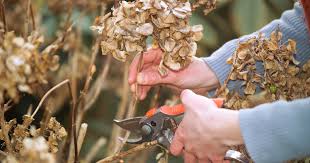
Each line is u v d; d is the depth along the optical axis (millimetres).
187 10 792
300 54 952
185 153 841
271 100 888
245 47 866
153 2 779
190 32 807
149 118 855
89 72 899
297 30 953
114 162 958
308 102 756
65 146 927
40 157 676
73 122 859
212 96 981
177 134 814
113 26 798
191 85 945
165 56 818
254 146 754
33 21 920
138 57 907
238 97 898
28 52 678
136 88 907
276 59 878
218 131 773
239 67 871
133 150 866
